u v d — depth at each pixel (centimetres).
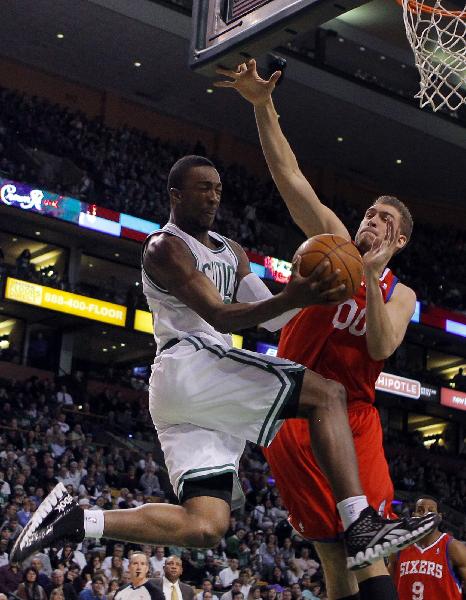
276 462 374
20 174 2336
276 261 2530
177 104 2852
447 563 609
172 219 344
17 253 2583
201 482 321
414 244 3122
